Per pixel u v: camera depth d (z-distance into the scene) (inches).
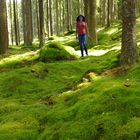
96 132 205.2
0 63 633.0
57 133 220.7
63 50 610.2
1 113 304.5
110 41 925.8
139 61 358.9
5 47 832.3
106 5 1718.8
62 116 246.1
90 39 821.2
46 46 625.9
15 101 350.0
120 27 1217.4
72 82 399.5
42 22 887.1
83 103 245.4
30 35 1264.8
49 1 2031.3
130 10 349.7
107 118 211.5
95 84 276.8
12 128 248.4
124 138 191.8
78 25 636.1
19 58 647.1
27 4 1280.8
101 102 232.4
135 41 357.4
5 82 421.1
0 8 828.0
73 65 494.0
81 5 2372.0
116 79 291.4
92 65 489.1
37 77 440.1
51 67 481.4
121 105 221.8
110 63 399.2
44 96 352.8
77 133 208.7
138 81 268.2
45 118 257.8
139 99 221.5
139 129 191.9
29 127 249.6
